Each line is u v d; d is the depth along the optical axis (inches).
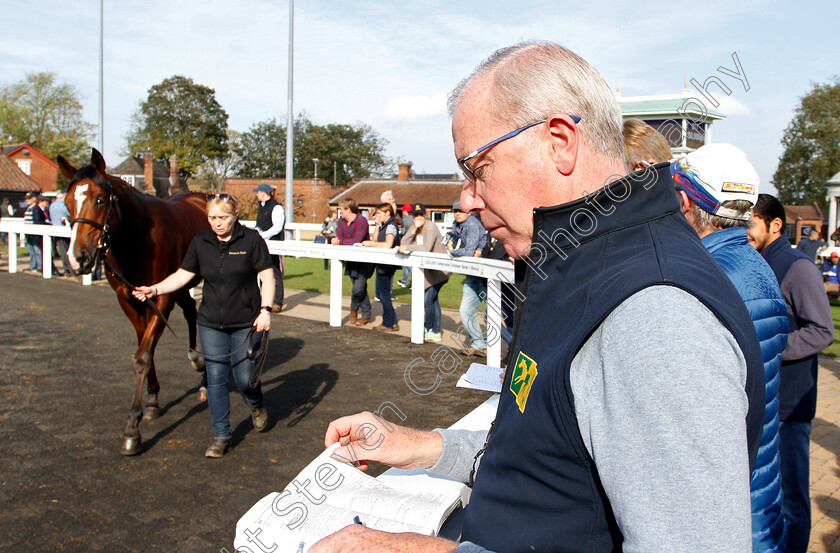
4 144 2012.8
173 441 159.8
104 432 164.7
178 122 2337.6
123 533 112.8
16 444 154.6
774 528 64.5
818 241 524.4
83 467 142.0
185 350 260.1
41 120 2062.0
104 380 212.7
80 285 448.5
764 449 64.7
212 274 149.5
